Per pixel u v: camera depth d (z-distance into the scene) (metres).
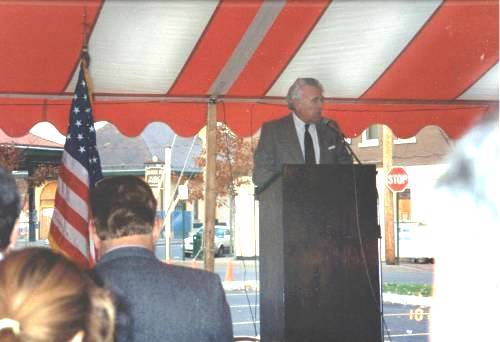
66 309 1.11
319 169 3.51
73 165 4.52
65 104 6.20
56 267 1.17
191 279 2.26
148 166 29.66
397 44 5.39
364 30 5.16
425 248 22.88
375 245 3.52
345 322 3.46
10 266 1.15
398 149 24.66
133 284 2.15
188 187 25.66
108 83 5.96
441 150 23.50
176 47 5.29
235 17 4.82
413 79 6.09
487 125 6.80
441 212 16.67
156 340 2.12
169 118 6.38
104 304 1.23
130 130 6.34
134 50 5.34
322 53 5.54
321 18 4.91
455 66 5.82
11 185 2.04
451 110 6.78
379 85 6.20
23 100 6.11
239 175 20.19
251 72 5.83
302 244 3.47
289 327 3.42
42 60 5.40
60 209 4.44
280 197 3.52
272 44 5.31
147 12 4.73
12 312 1.07
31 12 4.62
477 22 5.04
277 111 6.51
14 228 2.05
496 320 9.73
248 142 18.75
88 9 4.62
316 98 4.23
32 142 18.59
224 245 28.55
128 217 2.25
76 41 5.12
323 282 3.47
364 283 3.49
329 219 3.51
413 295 13.75
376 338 3.48
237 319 11.67
